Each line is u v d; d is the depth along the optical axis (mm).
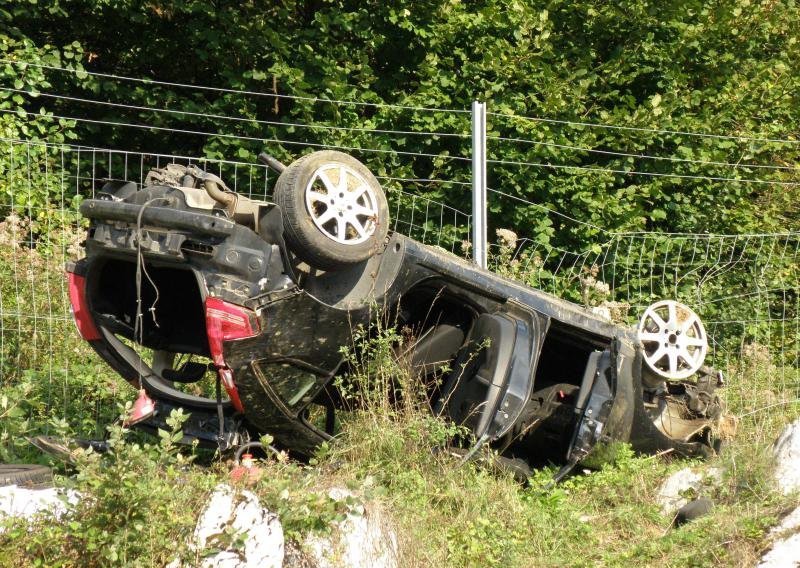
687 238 12469
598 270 11836
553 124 12602
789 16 15367
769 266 12625
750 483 6191
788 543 5207
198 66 13867
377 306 6211
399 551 5172
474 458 6410
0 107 11055
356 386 6441
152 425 6137
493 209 12227
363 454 6098
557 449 7480
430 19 13062
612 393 7016
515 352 6652
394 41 13195
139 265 5695
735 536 5398
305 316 5887
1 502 4684
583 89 12719
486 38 13109
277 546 4512
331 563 4688
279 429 6059
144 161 13172
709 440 7895
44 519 4445
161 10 13320
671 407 8039
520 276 10641
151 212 5707
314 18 13094
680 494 6488
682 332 7676
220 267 5648
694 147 13305
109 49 13805
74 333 8477
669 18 13984
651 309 7715
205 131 13102
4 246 8594
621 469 7008
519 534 5871
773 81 14664
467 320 6984
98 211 5906
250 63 12812
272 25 12891
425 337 6832
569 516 6250
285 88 12555
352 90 12367
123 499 4363
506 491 6215
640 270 11945
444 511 5926
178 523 4410
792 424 6457
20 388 6762
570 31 14156
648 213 12992
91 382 7949
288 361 5879
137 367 6176
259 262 5699
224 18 12523
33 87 11328
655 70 13961
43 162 10570
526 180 12219
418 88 12922
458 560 5473
